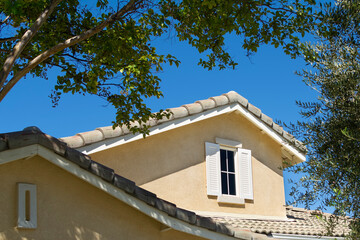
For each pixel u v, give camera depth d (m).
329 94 8.41
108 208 8.02
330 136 8.30
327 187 8.13
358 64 8.31
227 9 9.84
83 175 7.55
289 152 16.17
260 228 12.91
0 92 8.80
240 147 15.10
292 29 9.98
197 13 10.13
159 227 8.57
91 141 11.54
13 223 7.00
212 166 14.25
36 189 7.30
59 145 7.31
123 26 10.49
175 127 13.35
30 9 10.45
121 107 10.89
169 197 13.14
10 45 10.88
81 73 10.88
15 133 7.12
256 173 15.36
